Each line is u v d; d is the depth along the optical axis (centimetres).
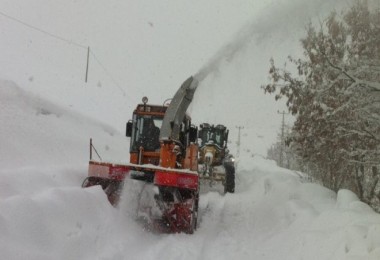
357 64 773
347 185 1000
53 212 556
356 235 555
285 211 877
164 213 782
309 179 1184
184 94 797
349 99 752
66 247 510
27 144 1068
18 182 709
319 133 917
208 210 1034
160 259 579
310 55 847
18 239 469
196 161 1000
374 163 786
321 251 578
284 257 633
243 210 1041
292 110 930
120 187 795
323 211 744
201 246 678
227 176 1392
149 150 937
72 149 1248
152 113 945
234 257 632
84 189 689
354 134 834
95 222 619
